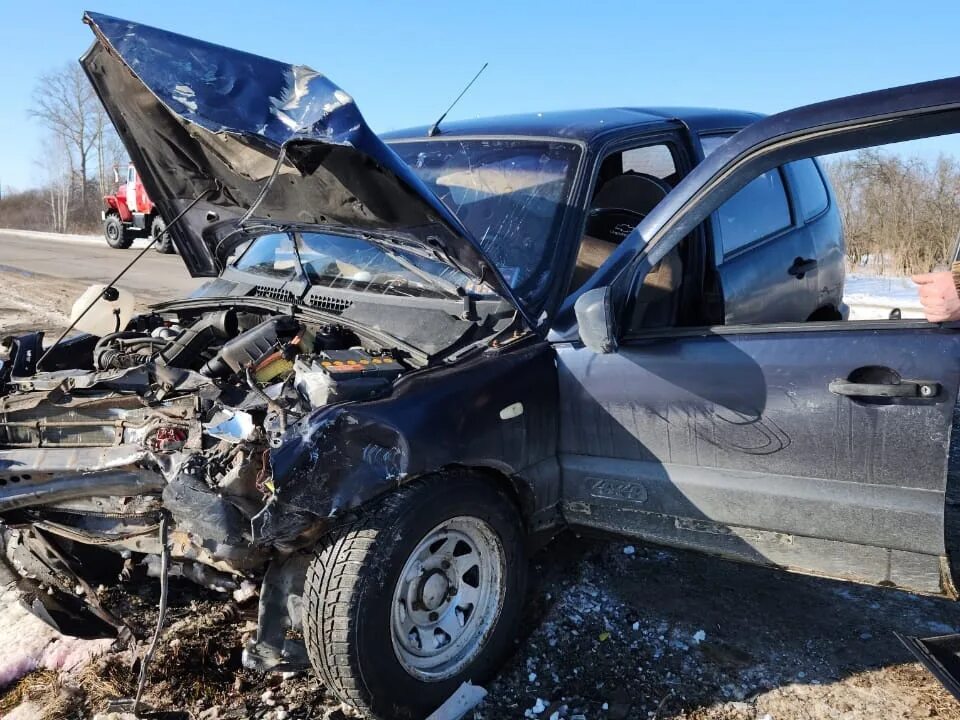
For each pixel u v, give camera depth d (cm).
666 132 343
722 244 317
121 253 2019
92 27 222
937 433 210
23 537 266
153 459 220
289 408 222
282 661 230
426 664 238
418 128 383
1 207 6212
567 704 244
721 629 282
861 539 225
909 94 208
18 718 237
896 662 263
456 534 246
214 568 243
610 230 340
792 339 231
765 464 236
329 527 222
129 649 267
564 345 268
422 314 279
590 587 308
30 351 303
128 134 280
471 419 238
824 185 400
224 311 322
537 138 321
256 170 248
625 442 258
